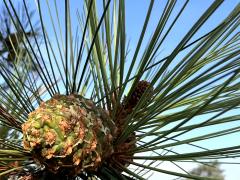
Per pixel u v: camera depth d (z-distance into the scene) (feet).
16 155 4.55
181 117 4.51
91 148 4.32
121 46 4.47
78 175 4.82
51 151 4.15
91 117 4.50
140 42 4.14
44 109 4.31
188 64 4.10
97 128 4.49
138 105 4.40
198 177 3.92
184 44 3.79
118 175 4.66
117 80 5.25
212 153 4.11
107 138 4.56
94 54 5.39
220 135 4.29
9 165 4.59
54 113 4.26
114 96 5.08
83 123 4.36
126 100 4.72
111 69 4.76
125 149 4.71
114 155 4.70
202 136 4.32
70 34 5.45
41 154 4.18
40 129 4.16
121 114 4.93
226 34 4.67
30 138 4.14
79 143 4.24
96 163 4.41
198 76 3.81
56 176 4.52
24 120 5.08
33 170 4.85
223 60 3.61
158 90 4.33
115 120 4.89
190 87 4.22
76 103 4.57
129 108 5.09
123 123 4.88
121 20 4.42
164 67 4.04
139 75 4.26
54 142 4.14
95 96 5.55
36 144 4.12
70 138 4.19
